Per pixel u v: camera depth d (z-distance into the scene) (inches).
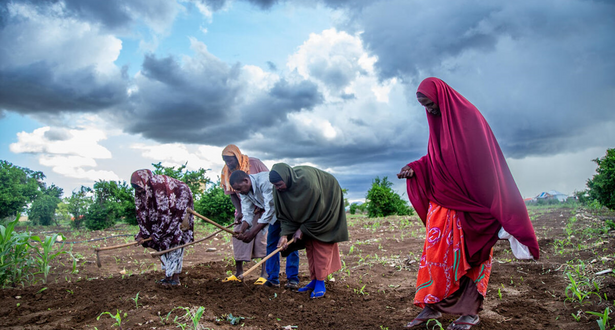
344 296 194.2
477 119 139.3
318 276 191.8
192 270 257.1
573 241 267.7
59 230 593.9
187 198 210.7
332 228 192.5
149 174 201.3
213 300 182.2
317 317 161.8
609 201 401.4
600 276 184.1
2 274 208.7
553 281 194.7
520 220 130.2
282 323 155.1
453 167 139.3
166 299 172.9
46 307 172.2
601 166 409.4
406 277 227.5
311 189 181.8
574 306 156.4
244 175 204.5
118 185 607.5
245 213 213.6
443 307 139.8
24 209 652.1
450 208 139.1
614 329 125.0
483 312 158.2
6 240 212.1
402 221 489.4
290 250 202.1
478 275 138.9
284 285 217.8
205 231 511.8
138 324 142.3
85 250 361.4
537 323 144.2
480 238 136.2
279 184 180.5
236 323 150.3
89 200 604.1
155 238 201.8
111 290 193.6
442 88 144.3
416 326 145.6
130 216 607.5
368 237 386.6
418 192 152.0
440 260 138.1
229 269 264.8
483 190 134.7
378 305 177.8
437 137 148.9
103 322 146.9
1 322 154.9
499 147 142.0
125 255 327.6
